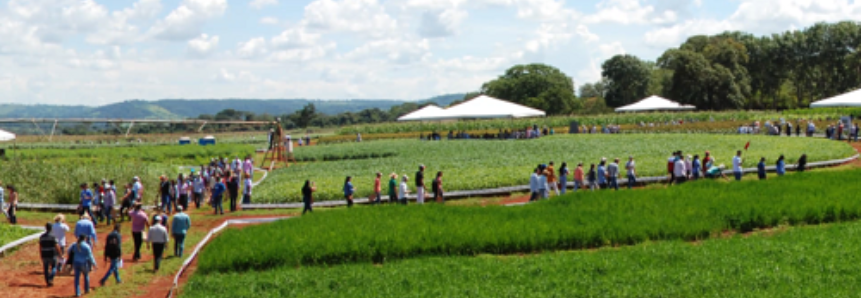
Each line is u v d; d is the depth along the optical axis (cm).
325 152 7319
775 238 2514
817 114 9388
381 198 3978
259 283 2180
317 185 4269
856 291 1853
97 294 2208
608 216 2855
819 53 14525
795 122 7806
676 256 2275
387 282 2120
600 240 2608
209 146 8869
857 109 9294
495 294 1939
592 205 3144
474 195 4053
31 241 3022
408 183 4219
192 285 2195
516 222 2777
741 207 2884
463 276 2153
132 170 4584
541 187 3647
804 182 3512
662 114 10306
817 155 4900
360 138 9362
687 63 13150
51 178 4356
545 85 15500
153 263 2641
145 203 4259
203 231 3309
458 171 4694
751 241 2462
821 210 2842
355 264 2416
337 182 4362
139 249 2711
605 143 6706
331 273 2270
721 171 4150
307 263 2472
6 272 2495
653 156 5356
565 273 2131
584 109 16125
